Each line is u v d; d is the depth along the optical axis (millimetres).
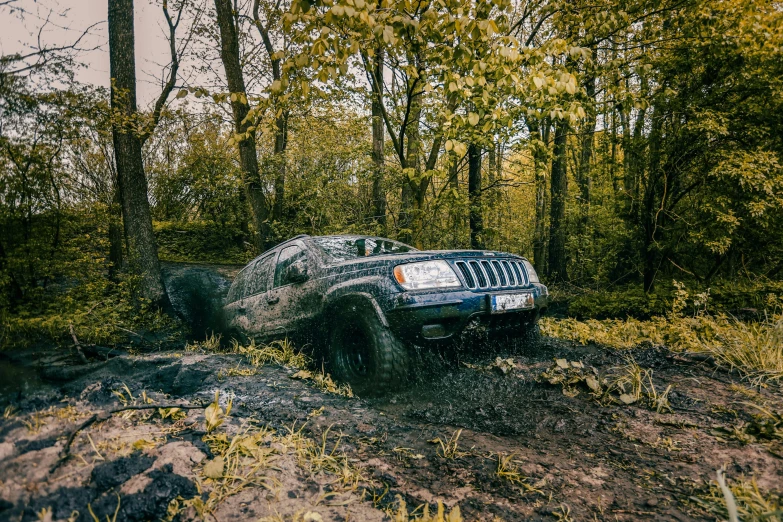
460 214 9688
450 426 2770
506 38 4664
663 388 3383
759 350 3889
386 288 3412
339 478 1967
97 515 1511
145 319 6504
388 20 4297
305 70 6262
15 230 3980
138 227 7199
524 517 1771
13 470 1657
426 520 1642
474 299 3500
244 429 2354
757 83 6859
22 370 3279
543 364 4094
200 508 1622
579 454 2367
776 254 7828
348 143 10969
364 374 3496
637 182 9008
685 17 7434
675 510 1802
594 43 8000
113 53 7176
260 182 11211
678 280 8672
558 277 13648
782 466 2086
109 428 2156
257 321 4934
